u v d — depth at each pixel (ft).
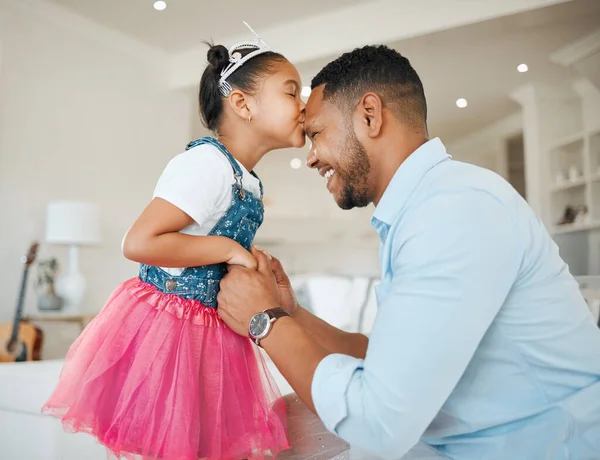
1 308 13.76
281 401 4.05
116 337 3.60
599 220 17.69
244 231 3.94
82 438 4.70
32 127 14.71
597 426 3.10
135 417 3.39
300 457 4.03
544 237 3.20
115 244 16.62
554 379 3.20
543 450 3.10
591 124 18.15
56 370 5.52
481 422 3.22
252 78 4.11
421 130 3.63
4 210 14.01
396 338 2.86
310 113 3.76
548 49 16.48
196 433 3.37
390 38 14.85
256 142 4.19
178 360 3.48
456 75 18.34
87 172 16.01
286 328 3.27
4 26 14.12
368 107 3.48
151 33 16.69
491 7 13.79
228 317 3.56
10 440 4.98
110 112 16.72
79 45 15.93
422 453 3.56
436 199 3.06
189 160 3.71
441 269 2.88
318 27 15.70
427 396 2.81
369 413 2.85
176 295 3.70
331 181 3.77
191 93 18.93
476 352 3.16
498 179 3.20
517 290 3.10
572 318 3.21
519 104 20.93
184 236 3.54
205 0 14.66
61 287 14.17
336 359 3.06
